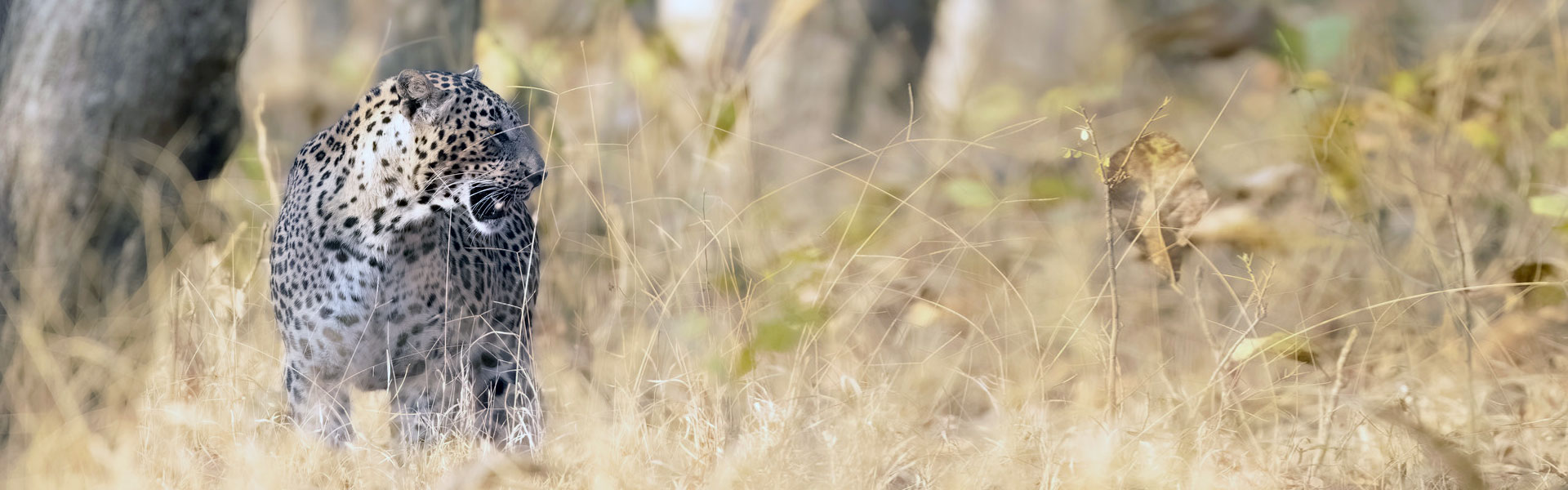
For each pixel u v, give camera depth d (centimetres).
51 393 766
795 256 873
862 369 786
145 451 708
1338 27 1010
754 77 1636
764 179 1152
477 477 666
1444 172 954
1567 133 923
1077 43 1836
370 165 718
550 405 838
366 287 725
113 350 804
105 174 809
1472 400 673
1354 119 955
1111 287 731
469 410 727
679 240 915
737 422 729
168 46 816
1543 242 919
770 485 638
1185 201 774
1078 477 641
